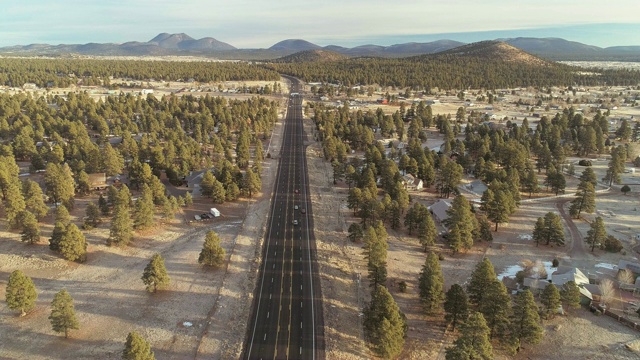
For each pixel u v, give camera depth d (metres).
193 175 185.50
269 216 152.25
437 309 93.12
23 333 86.56
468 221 123.06
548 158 198.25
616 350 82.38
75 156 193.50
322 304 99.00
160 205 152.12
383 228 125.38
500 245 128.50
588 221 145.00
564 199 166.25
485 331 71.44
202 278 109.44
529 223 144.75
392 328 78.88
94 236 129.50
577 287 93.69
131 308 96.06
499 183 155.00
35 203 134.88
